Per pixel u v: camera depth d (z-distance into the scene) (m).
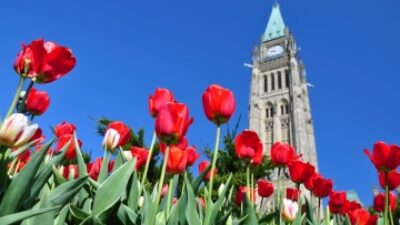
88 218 2.43
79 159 3.10
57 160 2.56
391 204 4.62
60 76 2.50
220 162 14.09
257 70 82.81
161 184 2.71
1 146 2.14
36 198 2.62
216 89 3.01
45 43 2.64
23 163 3.89
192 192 2.97
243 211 3.47
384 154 3.48
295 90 74.56
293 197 4.86
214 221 3.04
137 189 3.10
